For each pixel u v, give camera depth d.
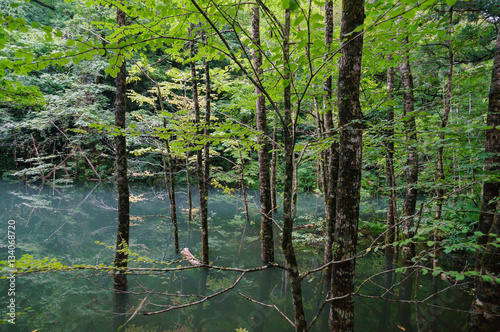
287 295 5.79
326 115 5.54
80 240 8.68
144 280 6.12
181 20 2.30
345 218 2.79
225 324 4.71
